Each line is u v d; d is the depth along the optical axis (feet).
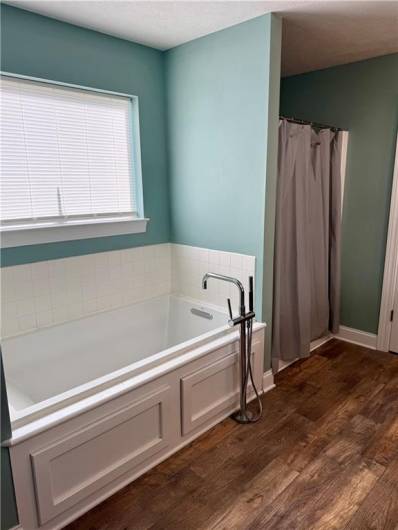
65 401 5.30
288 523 5.37
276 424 7.55
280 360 9.61
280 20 7.38
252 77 7.61
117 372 6.05
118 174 9.17
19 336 7.59
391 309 10.52
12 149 7.27
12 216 7.45
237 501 5.75
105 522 5.44
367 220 10.60
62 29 7.43
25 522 4.93
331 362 10.17
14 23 6.77
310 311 10.08
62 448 5.12
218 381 7.48
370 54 9.58
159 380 6.27
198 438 7.17
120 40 8.41
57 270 8.12
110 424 5.65
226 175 8.55
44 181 7.82
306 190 9.10
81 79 7.88
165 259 10.39
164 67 9.39
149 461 6.42
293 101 11.69
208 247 9.39
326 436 7.18
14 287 7.48
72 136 8.14
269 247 8.25
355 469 6.33
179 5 6.77
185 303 9.79
